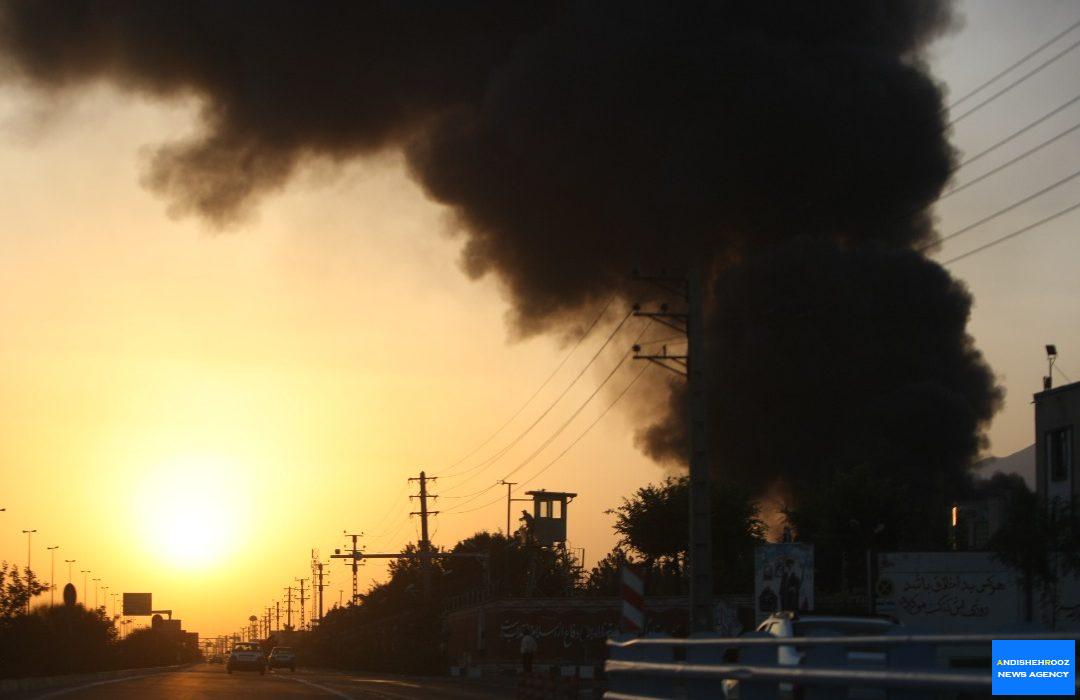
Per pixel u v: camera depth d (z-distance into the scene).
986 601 38.97
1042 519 31.58
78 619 83.75
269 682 48.31
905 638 7.88
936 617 38.94
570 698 24.62
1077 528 31.08
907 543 56.09
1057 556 31.88
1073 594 34.44
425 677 62.69
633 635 15.40
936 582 39.22
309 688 40.88
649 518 57.16
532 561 76.62
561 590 87.81
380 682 49.31
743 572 56.88
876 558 39.41
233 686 42.78
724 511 57.59
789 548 37.22
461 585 111.19
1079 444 36.00
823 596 46.44
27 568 57.72
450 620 78.19
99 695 34.16
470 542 115.56
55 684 49.81
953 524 55.03
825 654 9.48
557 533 74.56
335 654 113.25
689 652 12.52
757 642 10.20
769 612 37.31
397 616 90.62
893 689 7.88
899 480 59.34
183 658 161.62
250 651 70.56
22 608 58.84
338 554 71.38
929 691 7.77
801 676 9.24
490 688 42.56
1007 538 31.91
